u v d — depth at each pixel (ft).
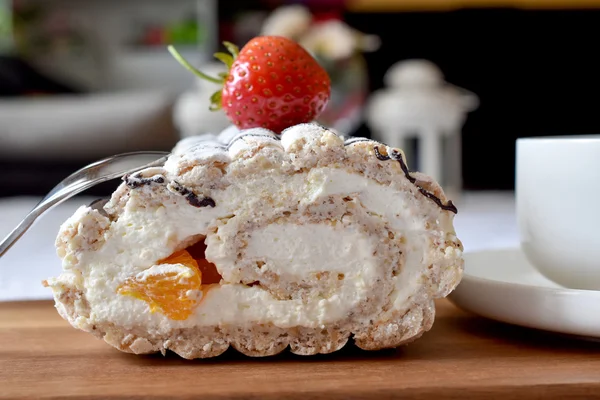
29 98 4.26
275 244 1.06
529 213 1.19
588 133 4.36
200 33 4.96
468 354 1.06
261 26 4.62
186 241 1.06
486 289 1.10
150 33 4.99
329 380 0.99
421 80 3.04
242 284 1.07
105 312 1.06
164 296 1.05
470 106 3.59
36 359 1.07
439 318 1.20
